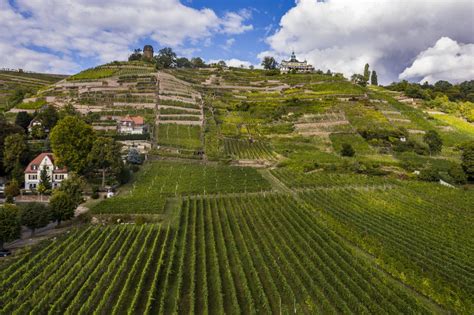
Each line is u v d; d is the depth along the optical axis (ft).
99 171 292.61
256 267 146.10
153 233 183.01
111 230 184.24
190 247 166.50
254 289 129.49
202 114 477.77
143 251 155.84
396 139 398.62
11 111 437.99
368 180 292.40
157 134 398.01
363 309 111.86
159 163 328.08
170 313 115.55
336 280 127.44
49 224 203.31
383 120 456.45
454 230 186.09
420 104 565.94
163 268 144.66
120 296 118.32
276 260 150.61
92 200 241.76
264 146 394.32
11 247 167.02
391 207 225.76
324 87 610.24
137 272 141.18
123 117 436.35
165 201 231.91
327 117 469.16
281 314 112.68
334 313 112.27
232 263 150.92
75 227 190.39
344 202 237.04
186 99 522.06
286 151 379.14
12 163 270.67
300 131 436.35
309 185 278.67
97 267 136.67
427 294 126.62
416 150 382.83
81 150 268.41
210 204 235.40
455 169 307.99
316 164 332.60
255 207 226.79
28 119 379.35
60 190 214.07
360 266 141.49
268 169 330.75
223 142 391.86
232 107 529.04
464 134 432.66
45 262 140.56
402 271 140.56
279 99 559.79
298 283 129.18
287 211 217.15
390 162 340.18
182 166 322.14
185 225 191.72
